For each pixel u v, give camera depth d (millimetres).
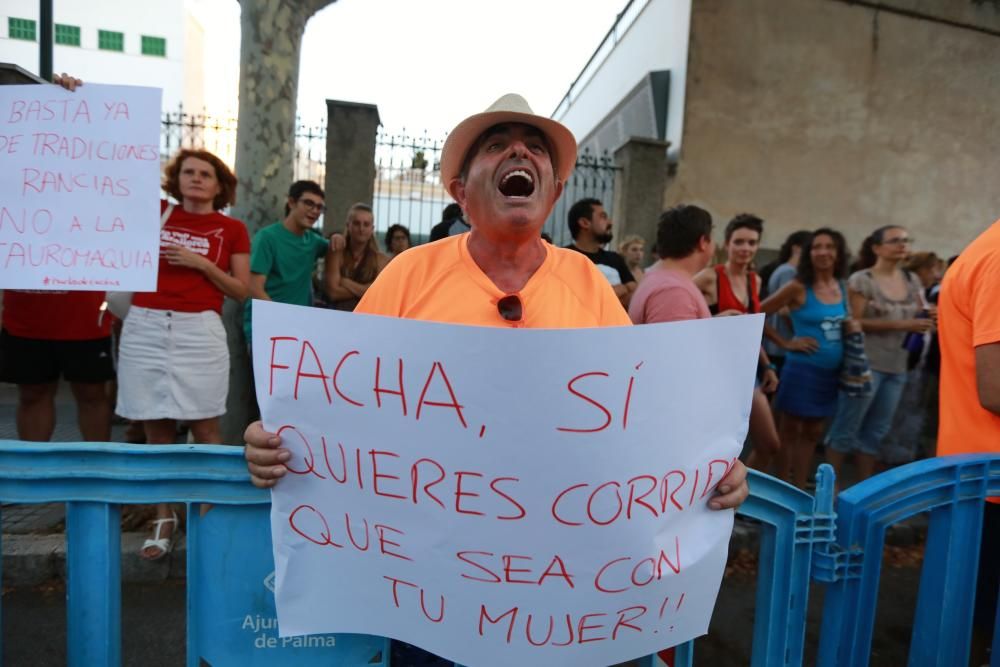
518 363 1050
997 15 9117
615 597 1173
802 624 1452
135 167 2176
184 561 2910
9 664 2338
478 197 1348
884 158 9094
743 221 3424
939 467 1520
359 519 1157
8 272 2141
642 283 2576
